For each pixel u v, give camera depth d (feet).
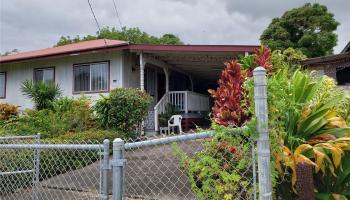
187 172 9.39
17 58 45.93
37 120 31.40
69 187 15.80
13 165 15.29
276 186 8.98
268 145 7.13
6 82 49.60
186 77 59.36
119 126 33.37
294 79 10.07
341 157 9.18
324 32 89.86
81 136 27.12
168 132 38.19
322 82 11.39
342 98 10.51
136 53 40.96
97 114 34.40
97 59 42.91
